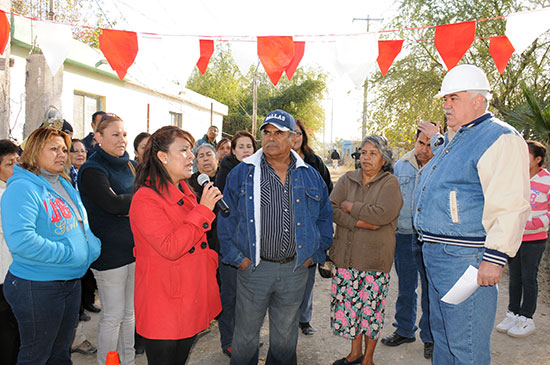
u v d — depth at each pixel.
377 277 3.16
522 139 2.17
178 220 2.20
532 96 5.41
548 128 5.21
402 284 3.72
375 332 3.17
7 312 2.54
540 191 3.71
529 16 3.04
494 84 9.91
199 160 3.73
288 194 2.72
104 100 9.30
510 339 3.85
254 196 2.67
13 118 6.36
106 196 2.69
